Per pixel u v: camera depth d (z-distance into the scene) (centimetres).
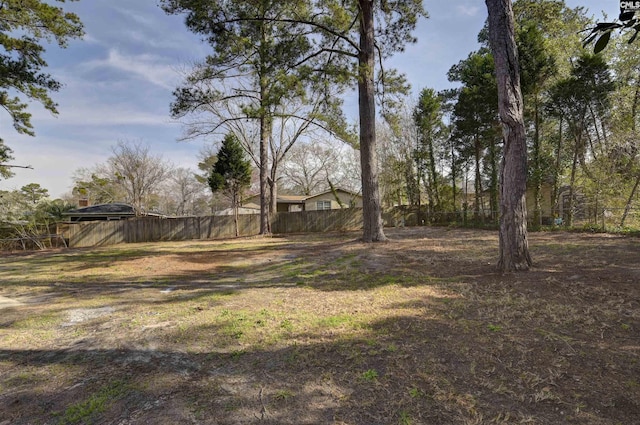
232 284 621
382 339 311
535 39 1191
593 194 1184
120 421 213
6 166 1334
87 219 2144
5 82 1146
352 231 1819
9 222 1490
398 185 2102
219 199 3375
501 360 259
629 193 1105
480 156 1808
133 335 365
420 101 1864
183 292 571
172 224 1859
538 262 588
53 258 1120
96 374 280
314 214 1995
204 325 380
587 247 750
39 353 331
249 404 222
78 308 489
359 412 206
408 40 1112
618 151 1109
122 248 1424
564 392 213
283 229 1991
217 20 986
